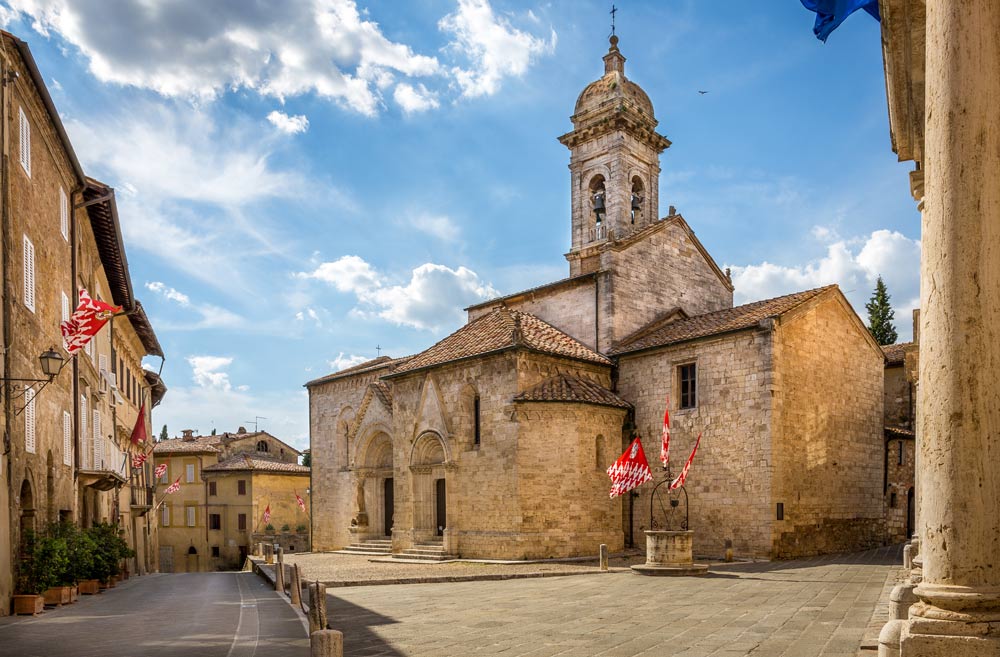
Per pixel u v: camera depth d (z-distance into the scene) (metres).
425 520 34.19
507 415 30.50
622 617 14.80
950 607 5.46
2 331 16.91
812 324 31.47
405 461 35.41
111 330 34.59
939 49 5.91
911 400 41.44
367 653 11.64
